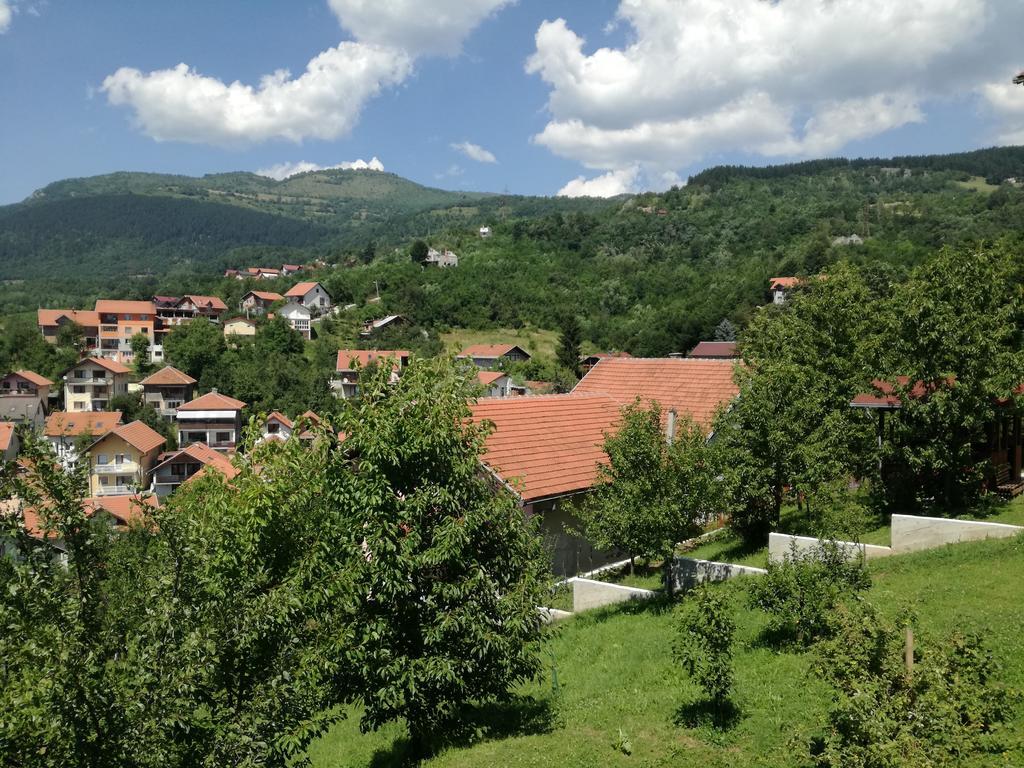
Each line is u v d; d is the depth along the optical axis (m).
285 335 101.06
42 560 6.67
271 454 10.78
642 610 16.25
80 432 62.31
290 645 8.34
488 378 78.00
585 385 31.06
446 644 10.24
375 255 177.50
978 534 16.08
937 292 19.55
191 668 6.79
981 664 7.52
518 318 117.62
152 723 6.38
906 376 20.02
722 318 96.62
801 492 18.16
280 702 7.79
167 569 7.28
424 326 115.94
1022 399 20.12
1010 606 11.89
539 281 130.12
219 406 76.25
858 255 101.12
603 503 17.11
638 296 120.50
